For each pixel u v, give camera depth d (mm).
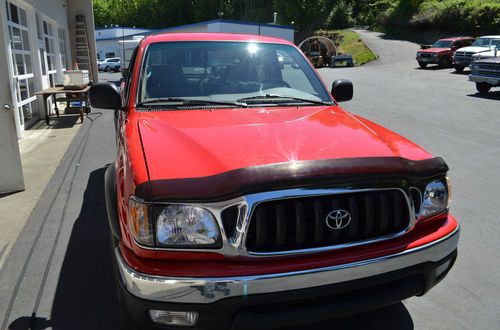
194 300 2043
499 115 11219
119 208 2502
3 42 5055
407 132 9094
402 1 51062
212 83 3547
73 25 16656
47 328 2885
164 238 2088
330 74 25406
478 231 4359
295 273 2102
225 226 2090
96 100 3400
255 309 2123
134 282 2070
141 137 2643
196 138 2564
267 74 3727
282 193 2102
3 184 5395
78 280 3463
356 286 2234
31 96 10555
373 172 2238
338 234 2225
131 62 4086
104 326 2910
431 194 2500
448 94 15516
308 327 2900
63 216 4707
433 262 2439
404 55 36719
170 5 86500
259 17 76750
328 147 2475
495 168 6559
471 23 41562
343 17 64750
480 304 3164
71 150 7684
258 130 2701
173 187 2094
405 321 2971
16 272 3574
